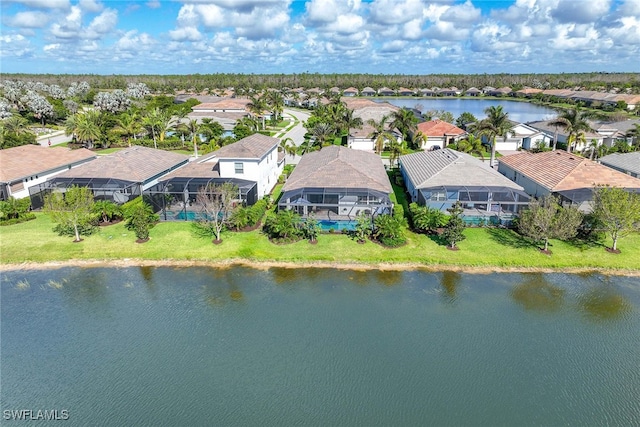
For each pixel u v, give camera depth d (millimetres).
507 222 42938
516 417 21094
